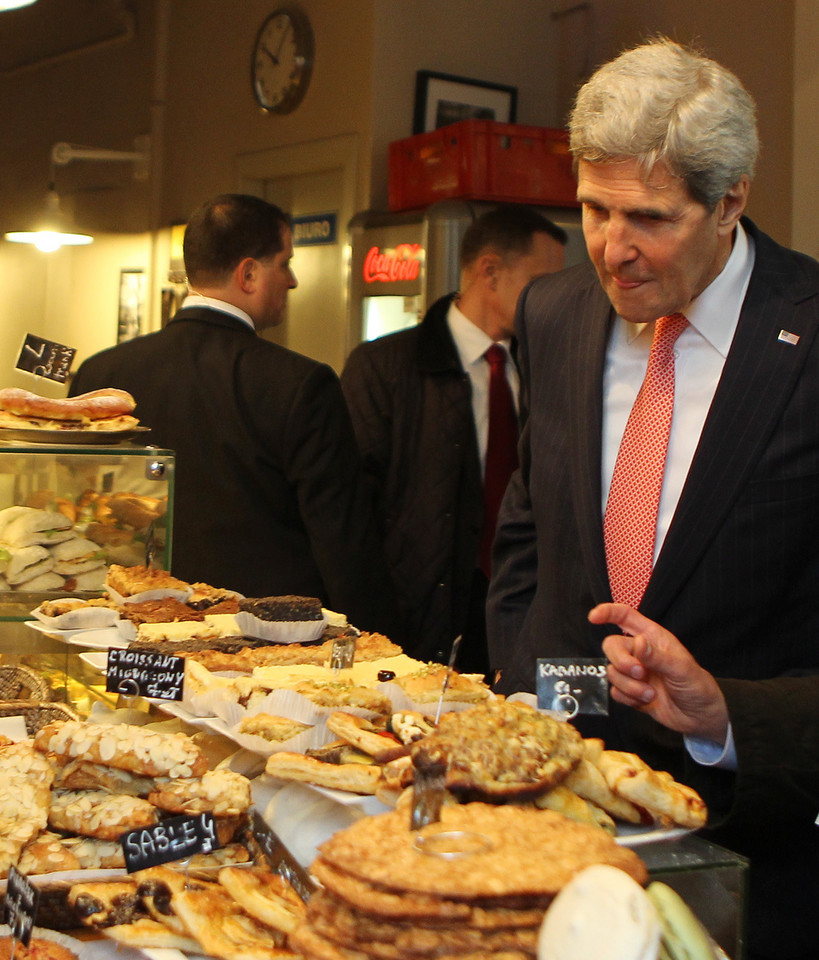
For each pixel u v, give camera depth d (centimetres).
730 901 95
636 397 157
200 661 149
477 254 300
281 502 256
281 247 267
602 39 454
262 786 121
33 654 181
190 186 551
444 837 86
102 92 617
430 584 299
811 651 149
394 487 305
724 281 147
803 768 119
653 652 117
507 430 305
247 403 251
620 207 129
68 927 106
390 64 443
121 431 193
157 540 191
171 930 101
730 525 144
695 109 125
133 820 110
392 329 398
